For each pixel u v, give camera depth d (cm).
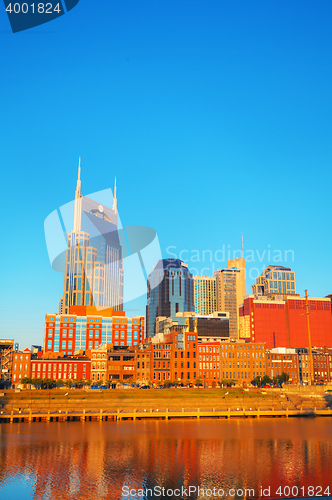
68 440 11875
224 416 16762
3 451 10525
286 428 14288
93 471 8938
